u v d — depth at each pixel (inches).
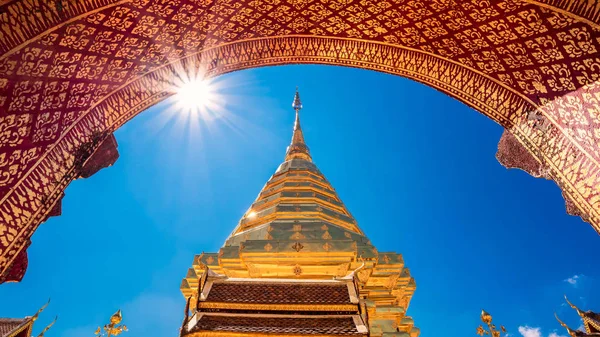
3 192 229.5
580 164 261.3
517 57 283.6
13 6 201.2
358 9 316.5
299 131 907.4
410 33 325.7
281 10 319.9
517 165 315.9
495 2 259.3
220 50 340.5
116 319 385.7
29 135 239.6
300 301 277.1
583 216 266.4
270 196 648.4
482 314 482.3
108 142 301.3
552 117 278.2
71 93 261.6
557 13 238.8
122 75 294.2
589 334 772.6
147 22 271.7
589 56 242.8
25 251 244.1
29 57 220.2
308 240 456.4
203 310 266.5
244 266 446.3
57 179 263.4
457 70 328.8
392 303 440.1
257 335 241.4
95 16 241.0
